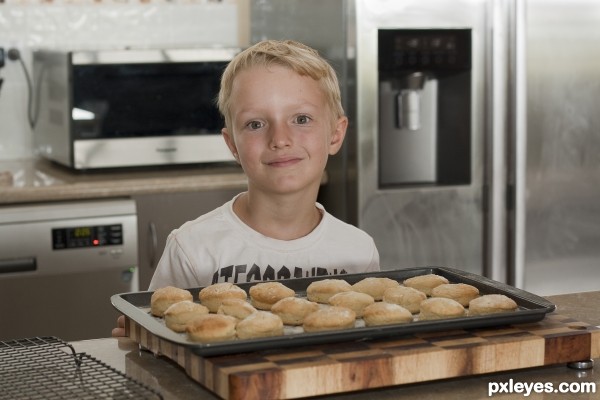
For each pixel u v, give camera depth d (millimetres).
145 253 3064
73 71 3064
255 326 1191
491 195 3268
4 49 3551
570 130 3307
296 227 1771
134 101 3156
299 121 1644
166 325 1271
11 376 1179
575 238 3375
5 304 2857
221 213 1791
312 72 1636
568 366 1273
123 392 1103
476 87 3217
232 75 1667
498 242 3295
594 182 3373
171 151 3230
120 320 1519
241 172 3244
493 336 1222
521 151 3244
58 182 3039
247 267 1734
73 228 2902
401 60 3146
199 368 1146
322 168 1693
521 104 3225
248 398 1063
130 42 3689
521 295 1361
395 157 3367
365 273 1549
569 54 3268
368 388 1143
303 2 3371
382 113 3318
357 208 3148
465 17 3182
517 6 3186
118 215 2947
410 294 1365
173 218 3084
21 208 2873
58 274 2900
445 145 3367
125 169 3275
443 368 1158
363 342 1197
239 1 3797
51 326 2918
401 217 3199
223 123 3279
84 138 3119
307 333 1162
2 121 3582
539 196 3299
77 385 1139
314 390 1096
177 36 3736
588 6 3266
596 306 1612
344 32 3117
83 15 3623
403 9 3119
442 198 3238
